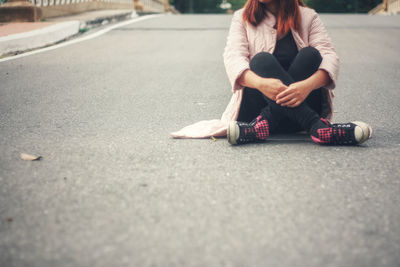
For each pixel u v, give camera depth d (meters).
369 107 3.68
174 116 3.39
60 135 2.85
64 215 1.73
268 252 1.46
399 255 1.44
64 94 4.13
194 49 6.83
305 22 2.70
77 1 11.16
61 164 2.29
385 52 6.65
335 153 2.43
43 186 2.01
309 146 2.57
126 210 1.76
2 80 4.72
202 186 1.99
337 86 4.59
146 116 3.38
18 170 2.21
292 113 2.54
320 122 2.53
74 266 1.39
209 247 1.49
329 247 1.49
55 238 1.56
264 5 2.70
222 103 3.87
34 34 7.02
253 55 2.71
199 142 2.67
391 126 3.05
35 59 5.96
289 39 2.69
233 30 2.75
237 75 2.55
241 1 37.19
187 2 37.72
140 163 2.29
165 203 1.82
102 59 6.01
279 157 2.37
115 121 3.22
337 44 7.33
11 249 1.49
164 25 9.59
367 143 2.63
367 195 1.89
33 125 3.10
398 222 1.66
